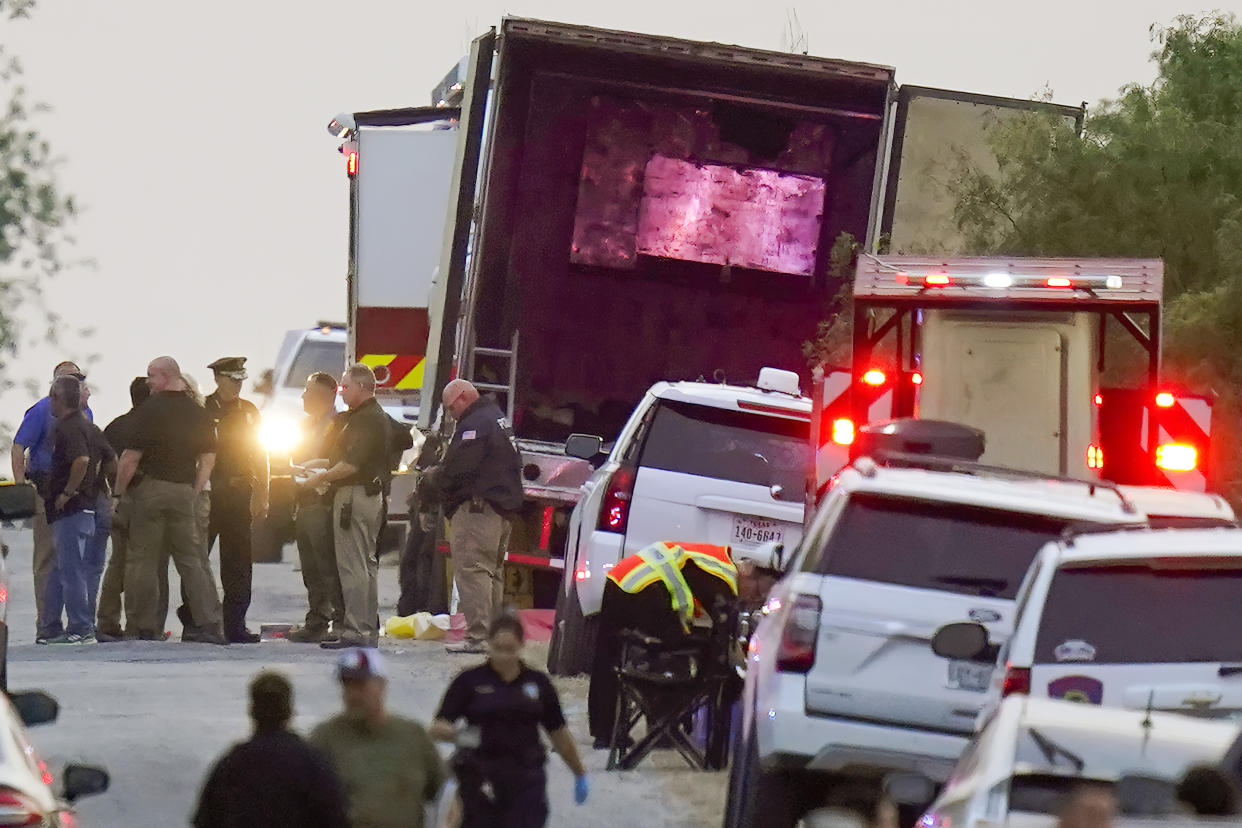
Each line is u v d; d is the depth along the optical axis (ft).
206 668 236.63
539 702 129.90
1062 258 203.92
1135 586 126.72
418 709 204.74
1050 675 125.90
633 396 278.46
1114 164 270.26
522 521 266.98
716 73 271.49
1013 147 270.67
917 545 141.08
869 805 143.13
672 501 224.53
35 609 313.94
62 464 261.85
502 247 275.59
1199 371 258.78
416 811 117.08
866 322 206.59
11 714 103.30
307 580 265.54
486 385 272.72
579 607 228.84
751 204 275.80
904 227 272.10
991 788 97.19
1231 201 270.67
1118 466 209.97
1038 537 140.77
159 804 161.27
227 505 264.93
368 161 355.77
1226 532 127.85
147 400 263.70
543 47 270.05
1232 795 87.97
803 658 139.95
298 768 106.83
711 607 183.83
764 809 142.51
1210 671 125.08
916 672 139.13
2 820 92.58
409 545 294.66
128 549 266.16
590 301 277.44
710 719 183.11
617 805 166.61
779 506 223.71
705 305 278.46
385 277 355.77
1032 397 206.59
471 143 271.69
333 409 280.10
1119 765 98.63
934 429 184.24
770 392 232.94
